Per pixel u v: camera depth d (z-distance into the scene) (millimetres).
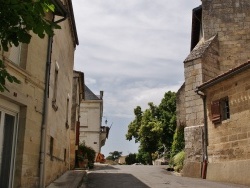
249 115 11961
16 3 3412
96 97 39188
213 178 13281
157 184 11266
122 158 60562
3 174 7352
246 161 11766
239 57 17234
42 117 9055
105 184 11258
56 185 9852
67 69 14461
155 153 37438
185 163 15016
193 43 20875
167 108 36719
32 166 8359
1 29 3543
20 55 8109
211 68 16328
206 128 14461
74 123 18969
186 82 16125
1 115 7281
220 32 17656
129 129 42219
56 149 11492
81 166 19250
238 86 12633
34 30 3609
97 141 37594
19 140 7828
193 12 18984
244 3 18000
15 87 7516
